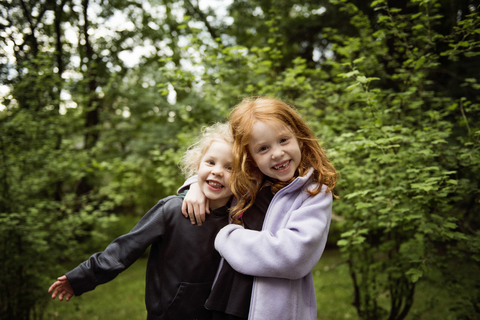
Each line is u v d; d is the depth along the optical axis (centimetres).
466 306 253
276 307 117
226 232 123
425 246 221
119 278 736
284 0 607
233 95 334
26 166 388
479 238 211
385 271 303
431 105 307
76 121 573
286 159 125
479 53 220
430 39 245
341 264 343
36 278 354
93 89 698
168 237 130
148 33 773
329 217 130
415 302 438
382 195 224
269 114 126
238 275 122
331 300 517
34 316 373
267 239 117
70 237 394
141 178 420
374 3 246
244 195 132
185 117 368
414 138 227
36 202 391
